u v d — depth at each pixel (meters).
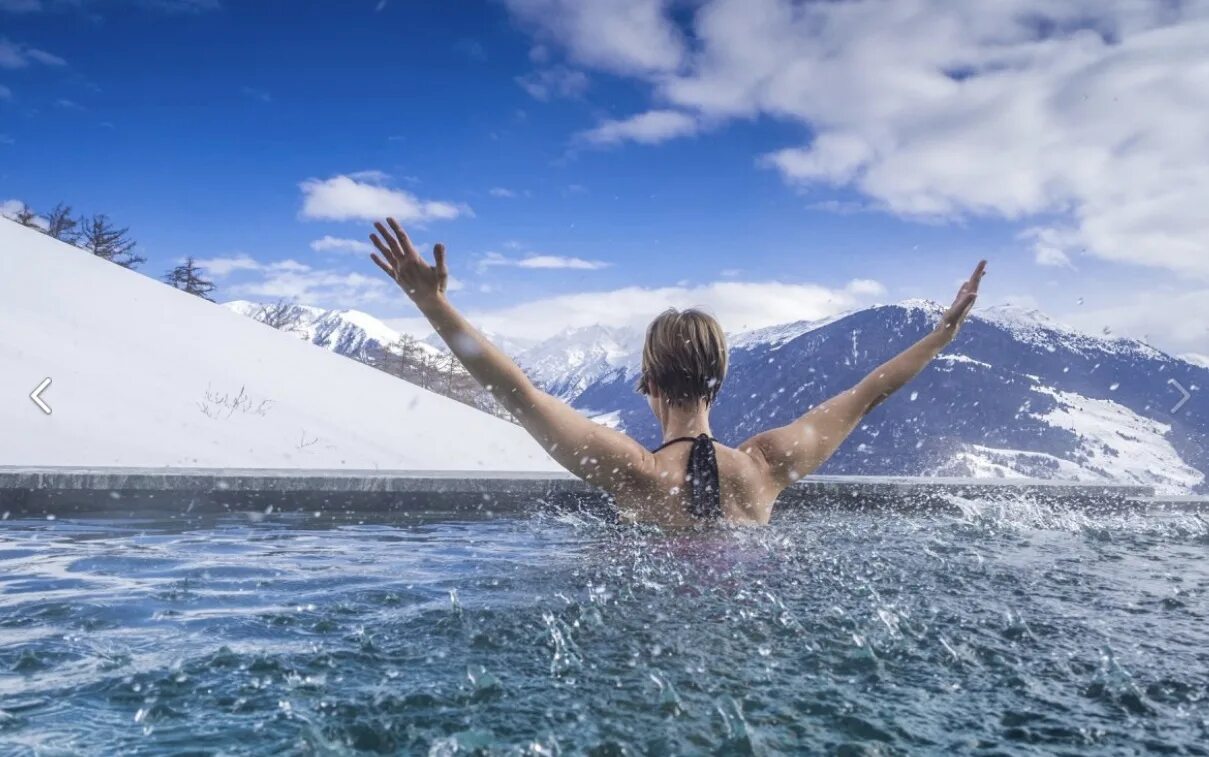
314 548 2.47
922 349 2.24
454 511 3.83
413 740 0.95
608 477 2.02
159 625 1.45
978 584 1.89
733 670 1.22
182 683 1.13
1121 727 1.03
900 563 2.12
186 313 15.29
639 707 1.06
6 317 12.20
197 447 9.93
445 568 2.02
